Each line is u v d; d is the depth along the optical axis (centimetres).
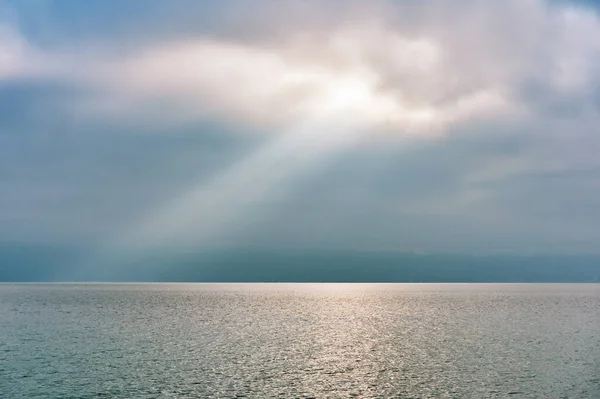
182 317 14888
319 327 12506
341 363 7469
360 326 12719
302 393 5681
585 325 12781
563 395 5575
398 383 6156
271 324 13175
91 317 14562
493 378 6400
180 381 6216
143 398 5425
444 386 6003
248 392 5709
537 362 7500
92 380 6253
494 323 13362
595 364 7325
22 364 7256
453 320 14262
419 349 8850
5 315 15075
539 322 13575
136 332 11181
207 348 8925
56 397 5459
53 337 10262
